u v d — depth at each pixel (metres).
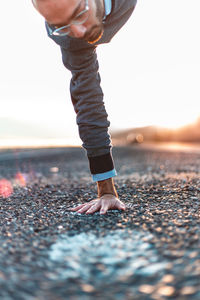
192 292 0.96
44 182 3.68
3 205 2.21
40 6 1.20
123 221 1.67
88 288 1.02
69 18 1.21
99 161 1.91
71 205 2.17
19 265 1.17
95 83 1.85
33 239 1.45
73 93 1.89
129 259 1.20
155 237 1.39
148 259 1.19
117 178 3.71
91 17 1.26
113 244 1.35
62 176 4.48
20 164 6.75
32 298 0.96
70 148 13.50
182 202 2.08
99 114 1.85
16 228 1.63
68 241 1.41
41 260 1.22
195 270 1.08
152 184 2.98
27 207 2.13
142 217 1.72
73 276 1.09
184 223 1.56
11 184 3.48
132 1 1.66
